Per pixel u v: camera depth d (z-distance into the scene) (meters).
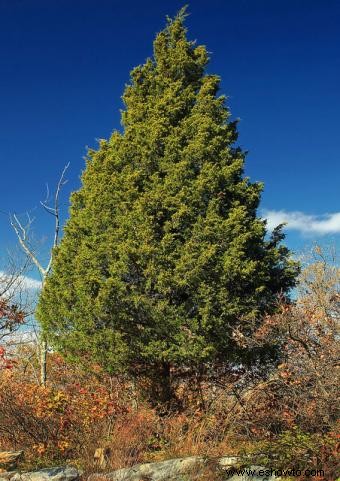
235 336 11.91
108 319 12.26
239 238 12.13
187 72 15.32
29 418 11.62
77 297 13.02
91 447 10.84
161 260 12.02
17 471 10.09
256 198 13.55
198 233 12.21
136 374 13.09
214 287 11.90
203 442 10.66
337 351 9.50
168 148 13.48
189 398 12.80
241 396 12.25
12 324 13.50
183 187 12.68
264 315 12.51
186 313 11.95
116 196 13.15
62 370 17.28
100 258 12.75
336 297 10.24
